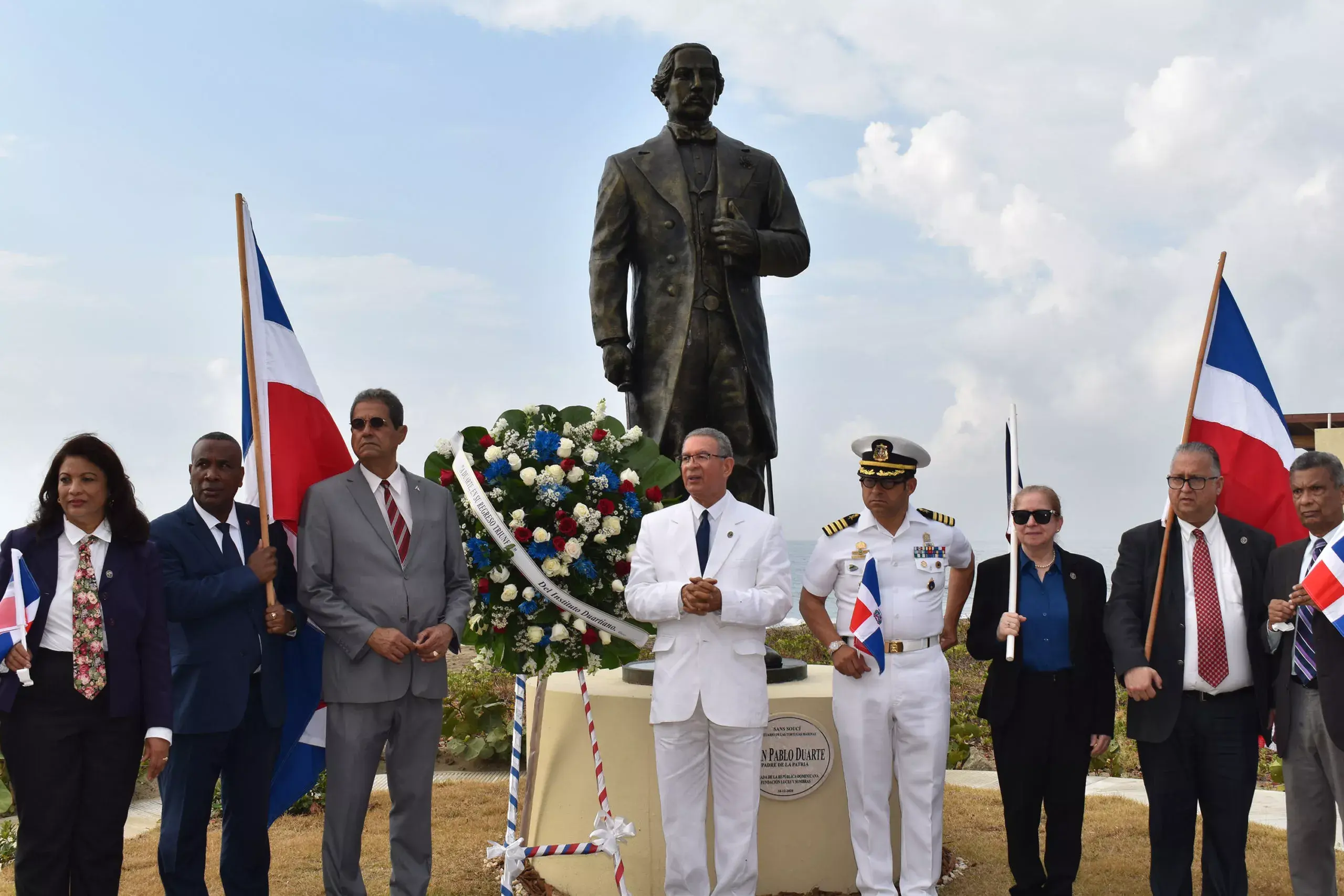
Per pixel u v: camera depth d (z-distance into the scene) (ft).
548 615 16.53
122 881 19.54
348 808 14.98
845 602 16.43
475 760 30.91
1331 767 14.40
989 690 16.76
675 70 21.01
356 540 15.34
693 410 20.65
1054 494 16.30
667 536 16.15
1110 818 23.03
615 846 15.78
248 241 16.31
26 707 13.25
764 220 21.56
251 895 15.48
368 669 15.05
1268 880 18.80
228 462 15.56
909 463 16.17
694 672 15.64
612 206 21.02
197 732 14.61
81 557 13.64
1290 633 14.84
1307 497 14.76
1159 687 15.46
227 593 14.55
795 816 17.56
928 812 15.81
